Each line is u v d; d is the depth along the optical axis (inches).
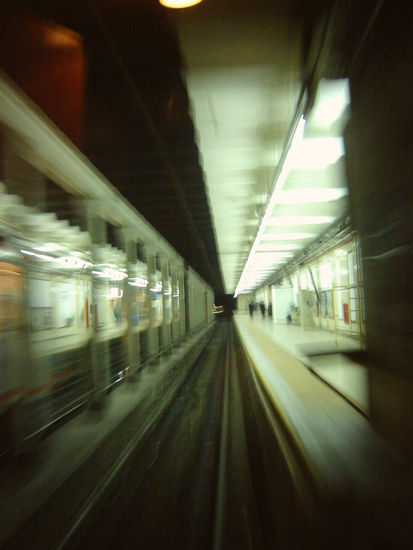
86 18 207.0
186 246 794.2
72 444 219.9
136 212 377.1
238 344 884.0
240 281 1849.2
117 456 218.4
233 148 335.6
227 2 191.8
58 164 215.6
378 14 143.3
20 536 138.4
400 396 149.6
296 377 374.0
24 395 205.6
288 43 218.4
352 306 549.3
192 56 229.6
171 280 615.2
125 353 352.8
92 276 281.4
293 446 190.2
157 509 167.2
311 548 125.8
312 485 142.7
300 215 546.6
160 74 245.8
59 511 155.9
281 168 367.9
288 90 256.8
